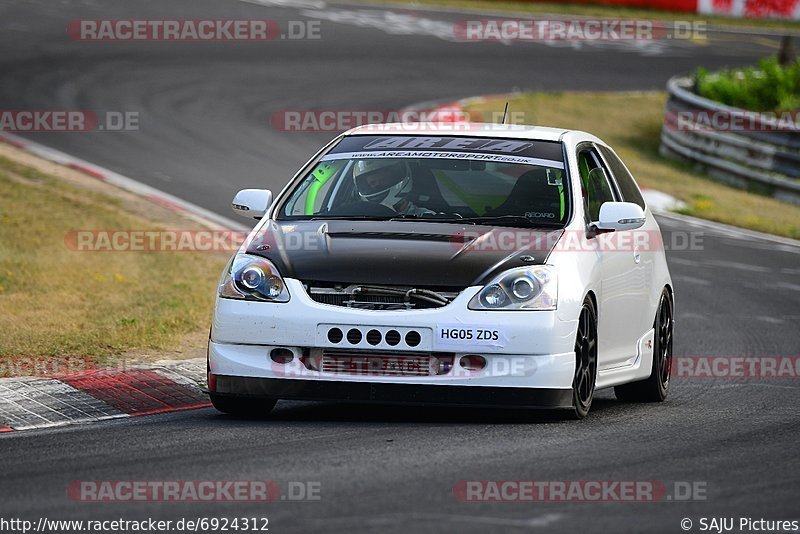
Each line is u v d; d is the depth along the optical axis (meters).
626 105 109.69
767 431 24.80
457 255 24.86
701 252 59.62
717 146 87.75
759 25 157.75
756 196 81.69
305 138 80.44
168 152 72.56
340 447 21.95
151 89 91.25
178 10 123.00
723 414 27.39
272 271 24.94
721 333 41.72
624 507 17.89
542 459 20.94
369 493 18.41
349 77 103.88
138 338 34.19
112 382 28.94
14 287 40.38
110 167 66.81
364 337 24.09
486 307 24.05
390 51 117.56
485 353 23.95
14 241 47.12
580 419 25.48
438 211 26.78
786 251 61.47
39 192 56.62
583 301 25.09
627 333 28.52
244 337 24.64
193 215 56.75
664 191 76.81
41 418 25.62
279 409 27.41
